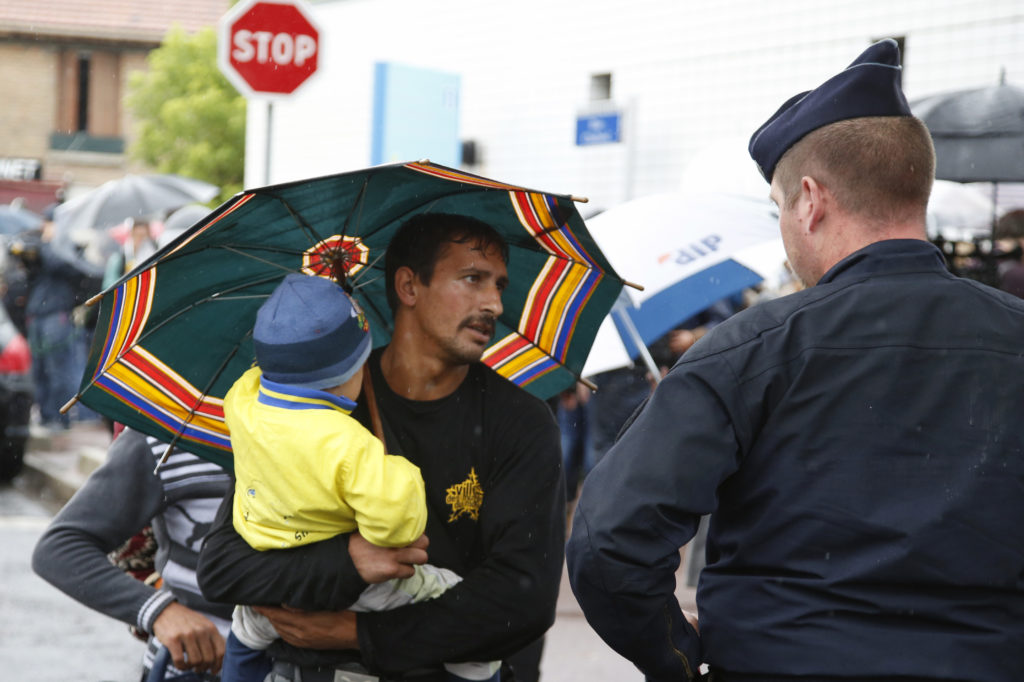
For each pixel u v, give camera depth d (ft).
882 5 37.27
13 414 38.73
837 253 7.59
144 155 118.73
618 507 7.12
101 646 22.30
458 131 50.16
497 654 8.27
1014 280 25.09
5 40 137.08
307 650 8.31
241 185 115.75
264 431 7.82
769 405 7.21
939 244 26.53
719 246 17.31
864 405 7.07
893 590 6.93
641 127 44.83
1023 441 7.00
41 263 45.62
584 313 9.47
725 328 7.47
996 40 34.68
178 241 7.93
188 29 139.95
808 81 39.37
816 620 6.99
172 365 9.04
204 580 8.23
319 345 7.79
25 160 137.28
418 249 8.52
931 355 7.11
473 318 8.51
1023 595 6.98
